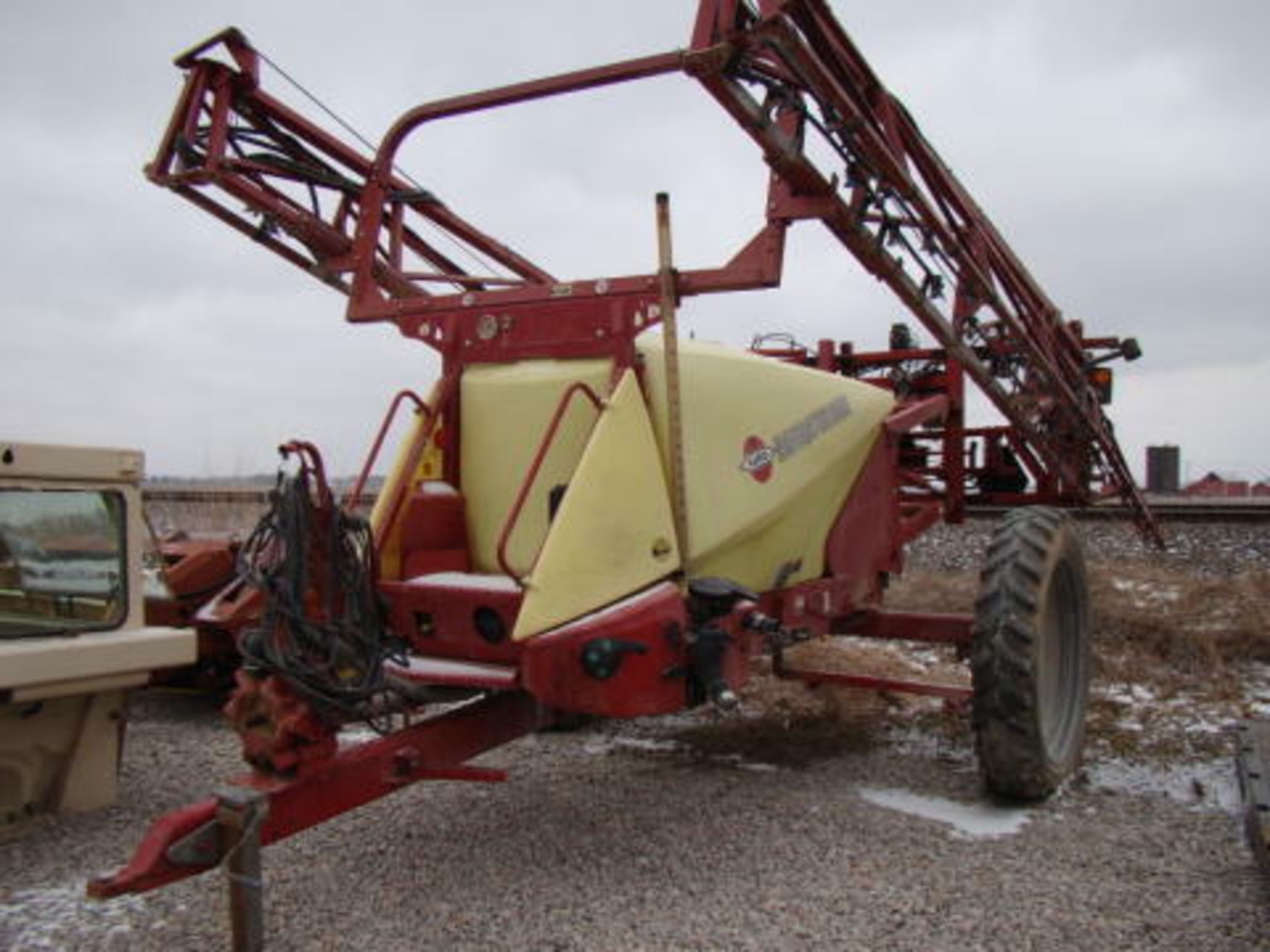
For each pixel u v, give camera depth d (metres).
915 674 6.70
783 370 4.77
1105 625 7.21
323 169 5.66
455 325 4.45
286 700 3.07
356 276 4.79
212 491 20.80
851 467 5.22
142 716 6.43
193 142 5.34
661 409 3.96
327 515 3.44
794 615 4.73
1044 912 3.23
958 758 5.09
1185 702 5.83
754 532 4.40
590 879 3.59
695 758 5.16
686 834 4.02
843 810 4.28
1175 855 3.71
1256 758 4.35
